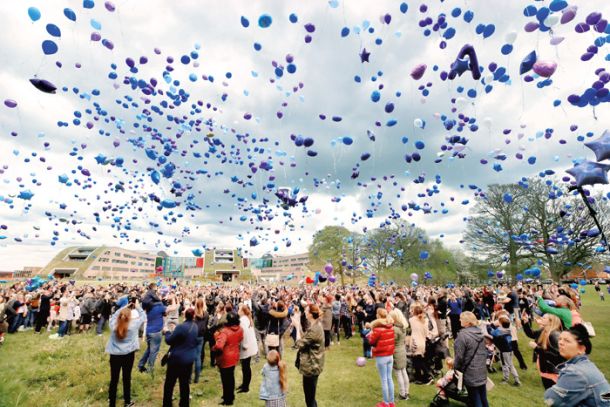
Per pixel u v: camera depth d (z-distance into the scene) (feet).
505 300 29.22
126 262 278.67
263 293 36.27
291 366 22.95
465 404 14.93
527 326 13.61
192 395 16.83
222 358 15.70
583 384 6.62
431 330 19.56
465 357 12.23
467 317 12.87
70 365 20.06
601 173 13.14
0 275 146.00
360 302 34.86
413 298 44.24
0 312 30.27
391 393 14.47
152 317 19.85
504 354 18.75
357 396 17.04
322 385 18.84
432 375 18.51
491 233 75.82
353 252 95.20
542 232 63.46
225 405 15.55
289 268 254.68
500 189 73.72
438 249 109.50
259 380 19.71
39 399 15.29
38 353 22.84
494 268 76.18
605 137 13.32
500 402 15.85
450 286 59.11
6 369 19.66
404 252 94.89
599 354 23.72
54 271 228.63
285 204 28.50
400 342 16.51
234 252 312.09
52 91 14.65
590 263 62.59
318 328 13.88
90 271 230.68
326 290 48.62
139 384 17.54
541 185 65.46
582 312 46.01
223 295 39.68
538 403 15.72
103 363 20.53
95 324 38.37
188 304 36.47
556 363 10.80
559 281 64.28
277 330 22.89
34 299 37.50
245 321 18.07
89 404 15.14
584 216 51.90
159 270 106.93
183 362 14.30
